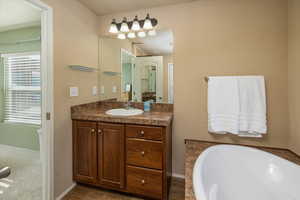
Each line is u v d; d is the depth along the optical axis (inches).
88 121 65.9
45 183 57.3
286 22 59.9
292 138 58.8
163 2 71.8
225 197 46.8
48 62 56.0
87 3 72.9
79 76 72.2
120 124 62.2
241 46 65.1
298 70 54.0
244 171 53.9
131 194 64.8
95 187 69.1
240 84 62.7
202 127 71.2
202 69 70.1
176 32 73.1
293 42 56.3
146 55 82.0
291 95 58.6
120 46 84.7
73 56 67.9
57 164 60.8
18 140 108.6
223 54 67.2
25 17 88.3
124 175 62.6
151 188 59.6
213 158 52.2
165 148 57.8
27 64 105.3
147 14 71.7
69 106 66.6
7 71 108.1
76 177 68.1
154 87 82.0
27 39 101.2
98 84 87.5
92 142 65.6
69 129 66.7
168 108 78.7
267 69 62.6
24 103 107.3
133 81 84.6
